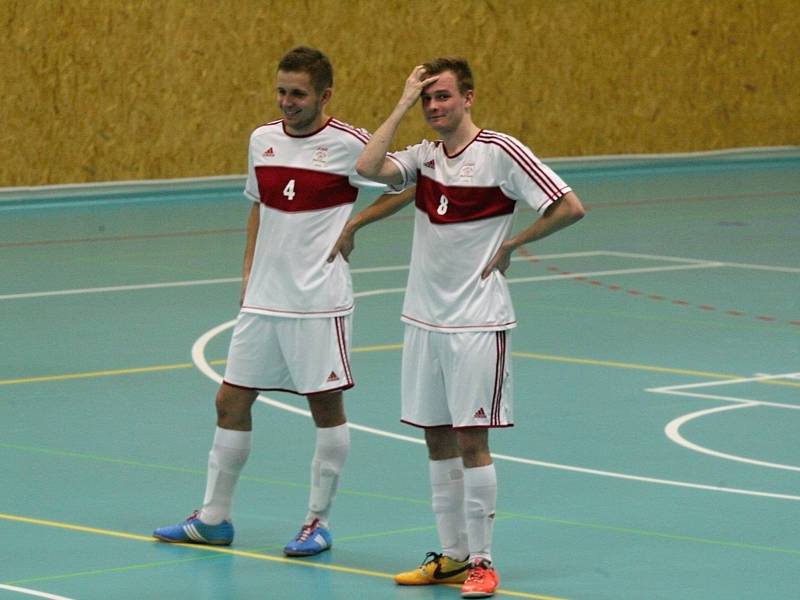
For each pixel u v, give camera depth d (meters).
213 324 38.38
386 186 19.25
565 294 43.66
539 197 17.78
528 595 17.72
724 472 24.11
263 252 20.03
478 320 18.02
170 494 22.61
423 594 17.91
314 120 19.88
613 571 18.72
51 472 23.91
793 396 30.17
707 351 35.06
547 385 31.11
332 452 19.72
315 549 19.50
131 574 18.55
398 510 21.80
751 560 19.22
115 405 29.02
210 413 28.41
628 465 24.55
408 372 18.64
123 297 42.47
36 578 18.33
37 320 38.66
